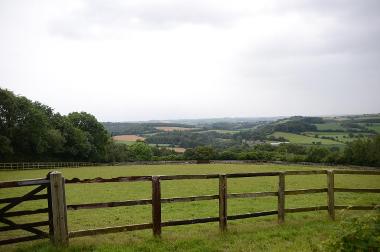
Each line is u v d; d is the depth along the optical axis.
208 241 9.16
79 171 56.12
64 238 8.30
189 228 11.41
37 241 9.30
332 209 11.62
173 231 10.75
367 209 11.59
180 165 74.50
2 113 70.62
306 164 74.06
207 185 30.53
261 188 28.02
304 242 9.04
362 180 34.88
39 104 93.56
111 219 13.82
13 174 47.34
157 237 9.19
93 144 96.75
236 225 11.57
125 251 8.17
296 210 11.16
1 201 7.93
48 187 8.39
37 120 75.00
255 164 75.94
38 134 75.50
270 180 35.09
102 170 58.88
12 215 8.05
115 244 8.86
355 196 20.73
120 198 22.31
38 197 8.30
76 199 21.89
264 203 18.00
